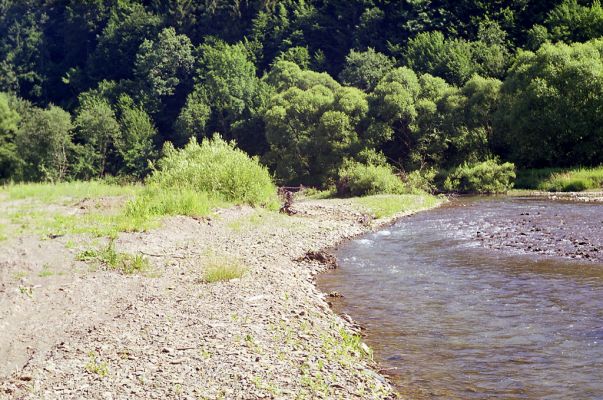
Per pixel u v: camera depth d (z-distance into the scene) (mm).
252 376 8062
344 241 21703
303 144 56781
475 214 27562
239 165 28516
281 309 11500
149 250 16953
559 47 46344
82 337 10117
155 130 80688
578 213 24781
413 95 53375
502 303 11992
